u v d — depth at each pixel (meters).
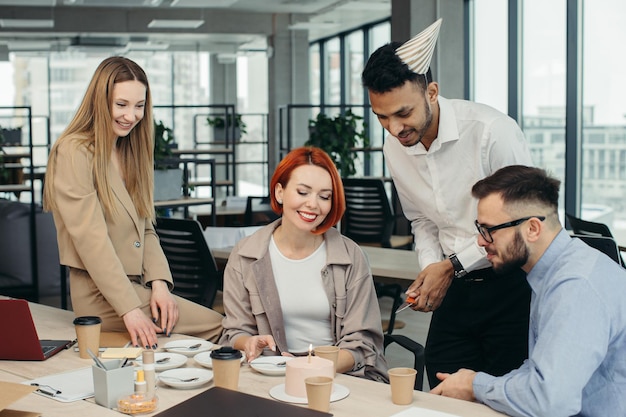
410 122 2.50
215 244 4.77
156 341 2.56
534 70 7.68
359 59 13.01
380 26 12.41
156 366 2.22
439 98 2.76
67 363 2.30
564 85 7.30
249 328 2.63
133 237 2.77
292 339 2.62
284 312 2.61
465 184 2.80
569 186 7.26
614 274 1.91
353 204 6.61
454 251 2.92
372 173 12.28
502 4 8.03
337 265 2.60
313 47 14.44
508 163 2.72
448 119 2.74
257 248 2.64
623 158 6.73
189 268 4.19
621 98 6.72
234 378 2.00
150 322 2.63
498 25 8.10
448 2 7.91
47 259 6.48
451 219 2.88
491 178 1.99
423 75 2.49
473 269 2.77
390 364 4.93
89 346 2.34
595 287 1.86
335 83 13.78
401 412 1.85
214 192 6.20
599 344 1.82
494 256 2.00
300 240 2.61
